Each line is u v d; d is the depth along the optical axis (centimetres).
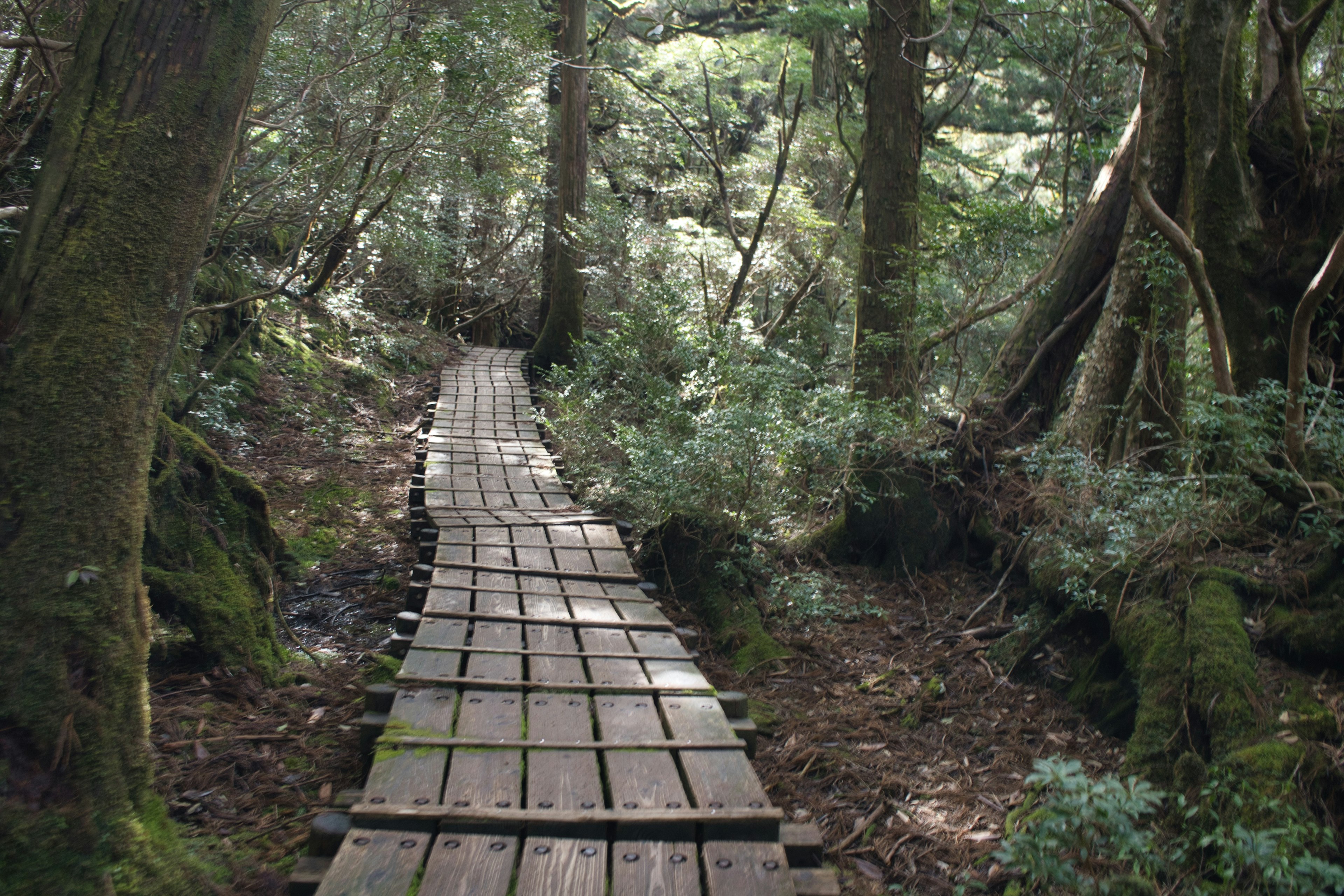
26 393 222
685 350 938
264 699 418
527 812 250
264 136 769
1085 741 466
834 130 1669
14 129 486
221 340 934
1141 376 616
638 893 225
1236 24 511
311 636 523
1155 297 607
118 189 234
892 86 789
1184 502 497
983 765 448
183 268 249
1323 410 460
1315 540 462
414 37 960
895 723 489
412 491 717
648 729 318
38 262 230
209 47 247
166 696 395
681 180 1900
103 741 228
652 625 438
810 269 1599
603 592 494
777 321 1469
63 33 514
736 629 579
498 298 1916
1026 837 289
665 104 1552
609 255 1555
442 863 230
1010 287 909
